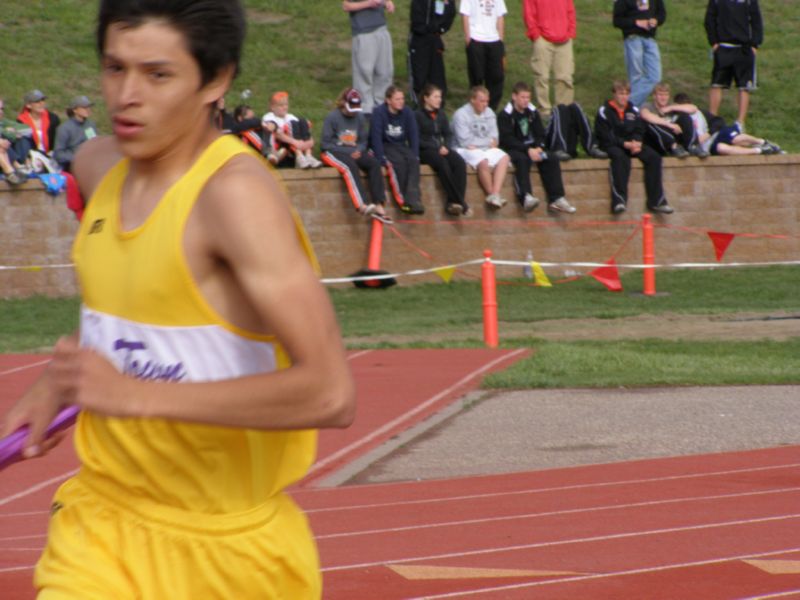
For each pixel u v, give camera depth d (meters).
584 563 18.39
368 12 70.25
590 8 101.44
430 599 16.25
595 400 36.03
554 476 26.27
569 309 59.78
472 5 72.25
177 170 7.59
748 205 74.62
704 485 24.84
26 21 88.06
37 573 8.15
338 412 7.21
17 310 59.81
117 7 7.35
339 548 19.61
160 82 7.37
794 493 23.75
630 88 75.94
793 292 65.31
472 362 42.84
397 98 66.69
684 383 38.47
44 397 8.02
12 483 26.42
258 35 89.75
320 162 67.00
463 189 68.38
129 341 7.61
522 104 69.94
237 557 7.89
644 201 72.81
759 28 78.69
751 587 16.84
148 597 7.84
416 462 28.34
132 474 7.89
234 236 7.12
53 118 65.19
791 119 86.94
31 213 63.03
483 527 21.19
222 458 7.79
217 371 7.57
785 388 37.75
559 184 70.44
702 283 68.31
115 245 7.62
